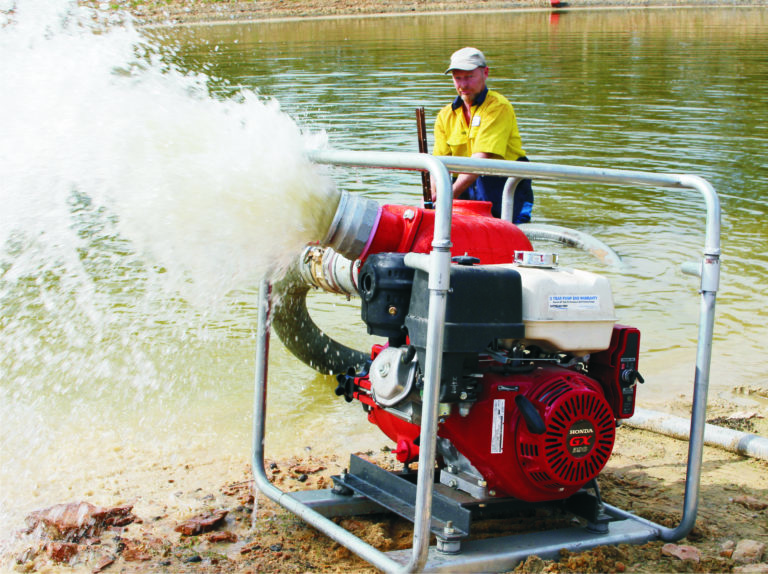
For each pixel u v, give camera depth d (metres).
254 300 6.22
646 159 10.19
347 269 3.31
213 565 2.90
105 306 5.87
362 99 14.18
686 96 15.18
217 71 17.75
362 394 3.29
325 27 32.34
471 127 5.65
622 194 9.46
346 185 9.09
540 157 10.19
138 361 4.96
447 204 2.41
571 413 2.74
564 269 2.90
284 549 3.02
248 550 3.00
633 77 17.50
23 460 3.72
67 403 4.36
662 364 5.01
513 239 3.24
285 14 38.91
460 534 2.75
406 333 2.87
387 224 3.01
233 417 4.27
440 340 2.44
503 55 21.88
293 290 4.45
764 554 2.99
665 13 36.06
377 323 2.81
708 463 3.85
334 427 4.21
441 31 29.97
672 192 9.50
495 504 2.96
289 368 5.04
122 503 3.35
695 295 6.17
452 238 3.14
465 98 5.59
